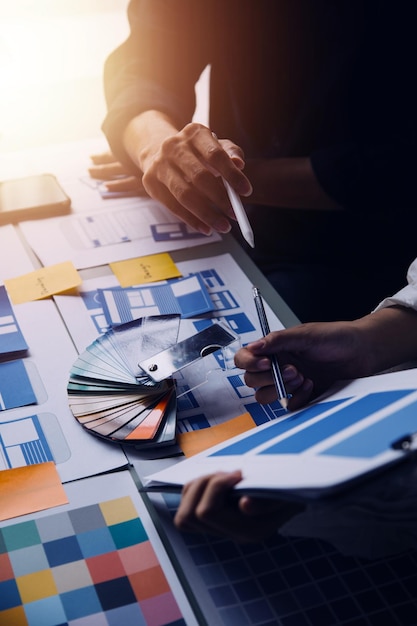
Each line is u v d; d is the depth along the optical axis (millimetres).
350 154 1406
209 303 1090
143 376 931
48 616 688
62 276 1119
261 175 1459
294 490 604
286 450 704
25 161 1455
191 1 1476
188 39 1491
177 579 727
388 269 1542
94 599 704
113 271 1146
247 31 1516
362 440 658
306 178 1436
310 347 896
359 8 1456
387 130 1521
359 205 1418
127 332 996
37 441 863
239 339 1020
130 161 1360
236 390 955
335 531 741
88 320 1046
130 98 1378
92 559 740
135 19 1498
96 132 2508
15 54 3107
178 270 1162
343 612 702
